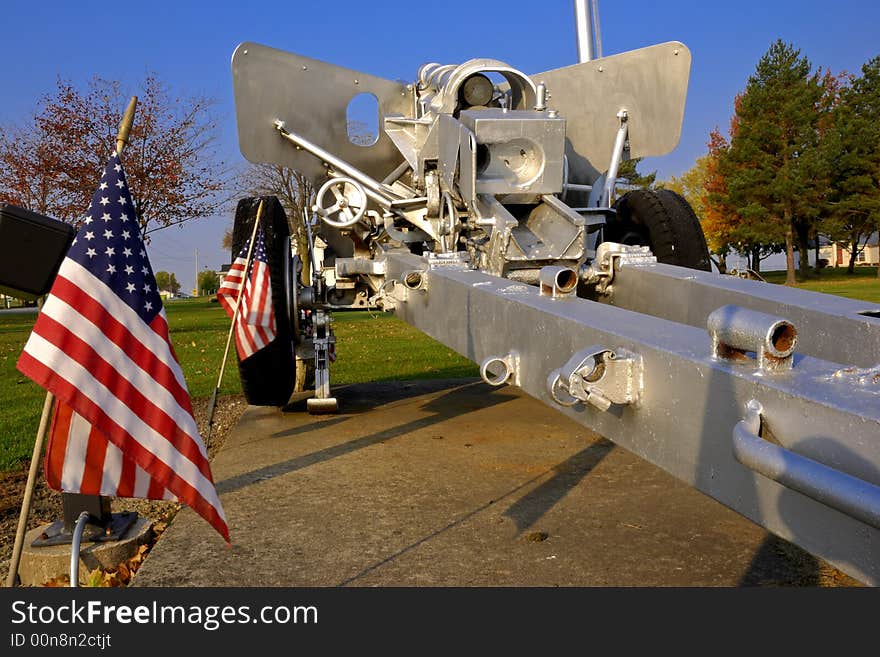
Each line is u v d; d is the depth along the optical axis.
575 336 2.09
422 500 3.72
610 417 1.91
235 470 4.30
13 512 4.12
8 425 6.46
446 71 5.27
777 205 39.50
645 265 3.67
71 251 2.24
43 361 2.15
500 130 4.05
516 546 3.12
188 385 8.63
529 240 4.06
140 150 18.31
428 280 3.37
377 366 9.81
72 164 18.19
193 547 3.14
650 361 1.75
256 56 5.53
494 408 6.04
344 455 4.58
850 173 40.97
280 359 5.21
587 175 5.53
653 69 5.34
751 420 1.44
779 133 39.47
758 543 3.12
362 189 5.08
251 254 4.48
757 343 1.48
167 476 2.23
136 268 2.31
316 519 3.47
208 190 18.70
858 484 1.17
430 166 4.83
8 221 2.47
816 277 44.72
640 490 3.83
